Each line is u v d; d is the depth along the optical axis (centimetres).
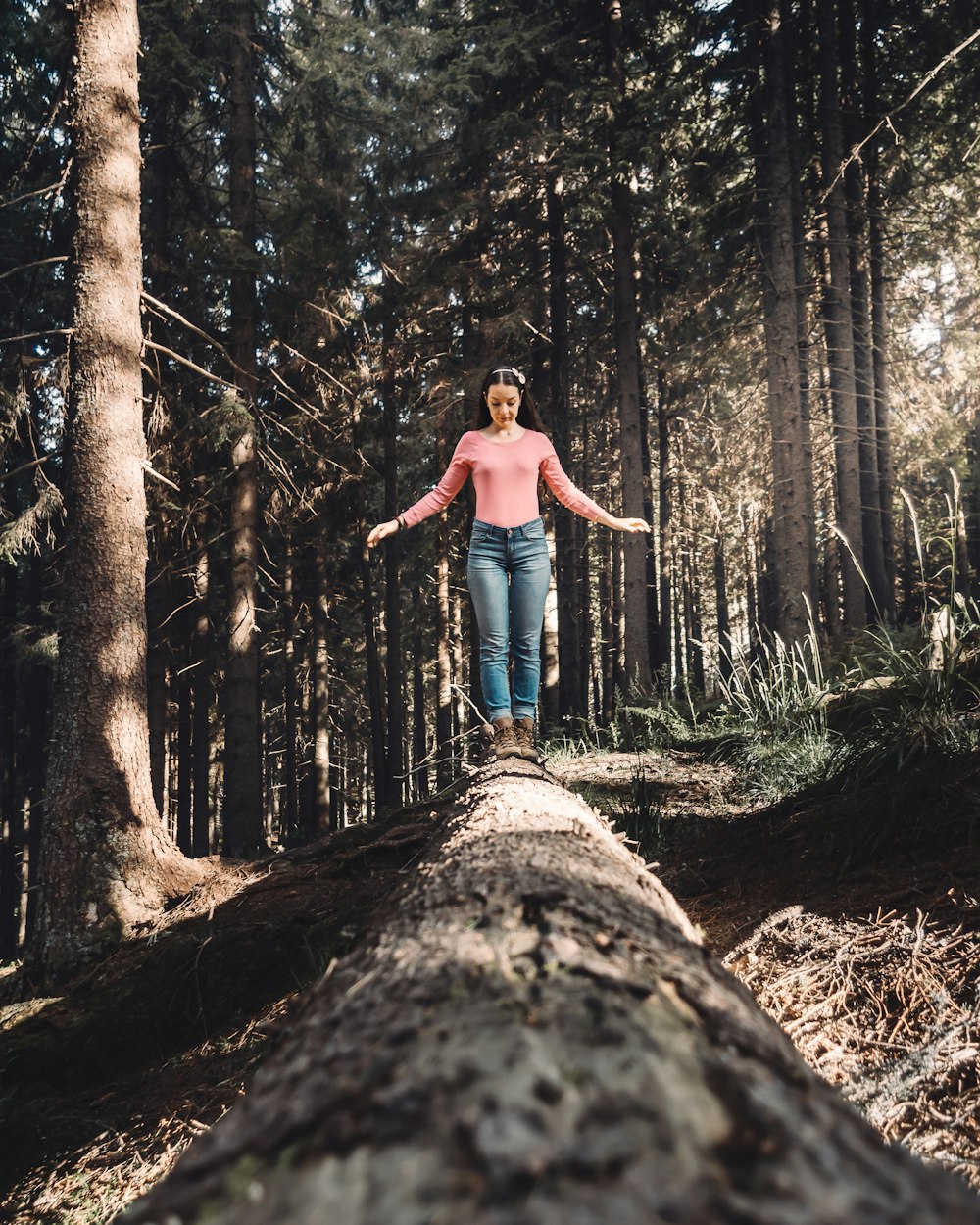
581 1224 44
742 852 445
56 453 793
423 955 118
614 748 967
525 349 1725
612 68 1545
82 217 790
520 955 106
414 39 1680
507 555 441
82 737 712
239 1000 558
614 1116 58
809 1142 61
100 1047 547
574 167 1531
